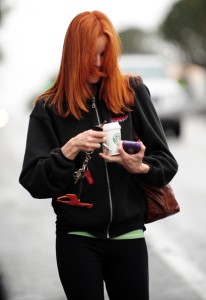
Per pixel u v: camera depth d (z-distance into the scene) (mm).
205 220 10891
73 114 4297
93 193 4270
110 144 4113
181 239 9648
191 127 31812
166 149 4441
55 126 4355
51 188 4184
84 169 4188
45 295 7145
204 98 45812
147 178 4316
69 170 4133
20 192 13750
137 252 4332
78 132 4316
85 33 4215
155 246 9266
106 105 4340
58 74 4371
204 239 9625
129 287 4316
